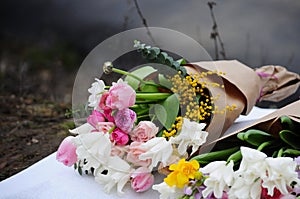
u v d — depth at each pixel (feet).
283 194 3.38
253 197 3.36
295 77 5.10
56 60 11.68
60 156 4.00
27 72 10.68
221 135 4.33
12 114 6.61
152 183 3.90
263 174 3.32
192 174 3.45
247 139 3.76
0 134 5.90
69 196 3.81
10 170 5.03
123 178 3.85
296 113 3.84
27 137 5.83
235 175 3.39
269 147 3.90
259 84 4.66
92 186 3.92
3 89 7.91
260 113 5.09
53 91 8.89
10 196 3.88
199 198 3.44
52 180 4.00
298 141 3.83
